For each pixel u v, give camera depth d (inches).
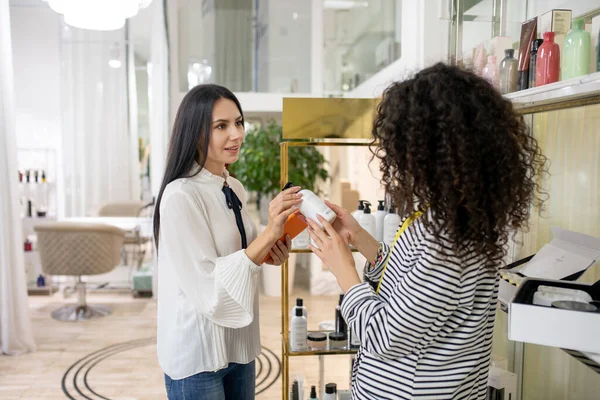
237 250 65.4
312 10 223.1
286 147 83.7
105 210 218.8
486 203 40.9
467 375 43.9
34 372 135.6
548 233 84.2
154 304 201.8
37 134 217.5
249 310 59.1
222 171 69.1
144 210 217.6
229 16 221.3
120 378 131.9
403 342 42.1
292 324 85.3
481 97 41.1
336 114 81.7
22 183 215.6
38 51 214.8
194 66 221.3
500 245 43.1
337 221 64.3
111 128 216.1
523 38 71.6
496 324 102.3
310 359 136.6
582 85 50.8
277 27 223.8
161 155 210.8
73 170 218.4
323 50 226.1
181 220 59.5
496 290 46.5
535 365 90.5
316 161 202.1
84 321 179.0
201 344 61.6
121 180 217.8
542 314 44.3
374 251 63.7
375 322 43.2
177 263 59.6
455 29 100.8
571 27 68.1
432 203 41.3
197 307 60.1
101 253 180.2
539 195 85.5
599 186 72.2
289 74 226.1
